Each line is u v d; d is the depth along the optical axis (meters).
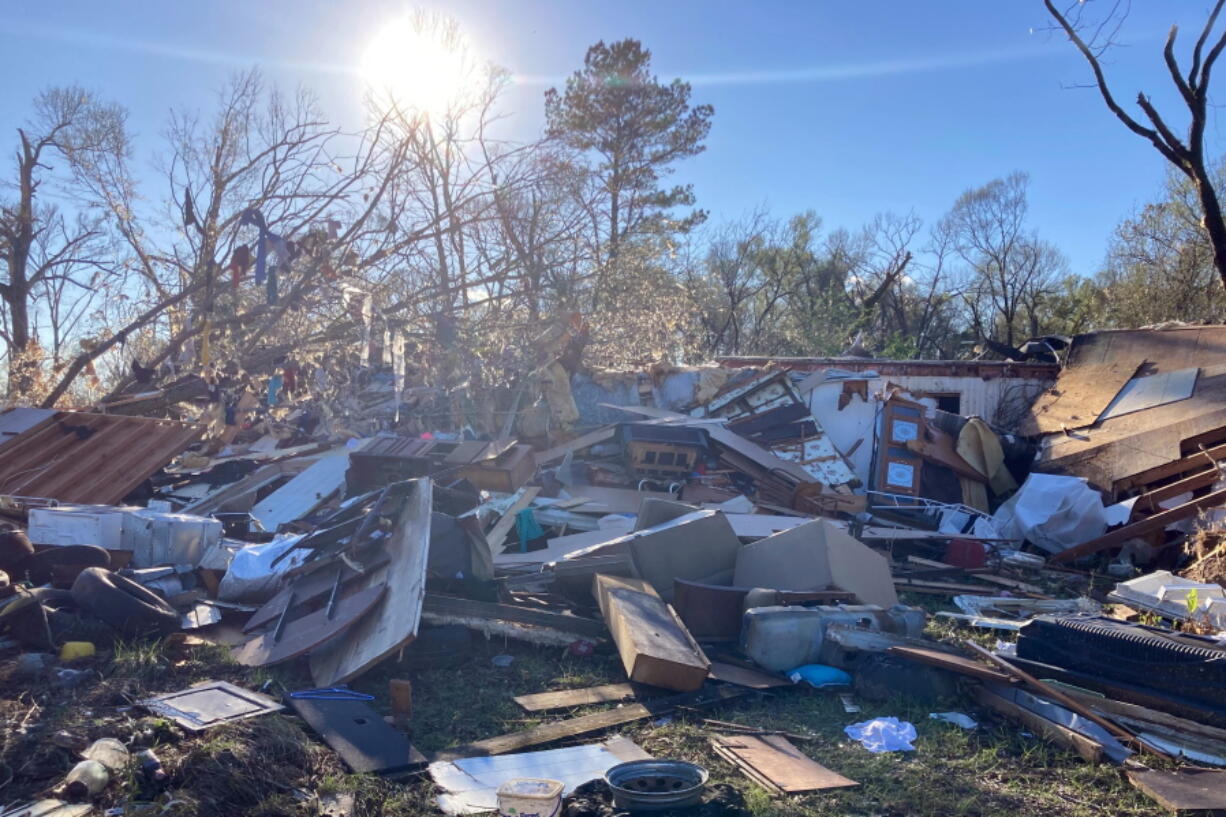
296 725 5.47
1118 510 13.07
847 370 18.55
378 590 6.80
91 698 5.50
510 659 7.16
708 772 5.07
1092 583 11.26
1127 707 5.95
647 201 28.16
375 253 10.36
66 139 19.62
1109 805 5.05
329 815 4.57
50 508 8.20
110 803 4.39
